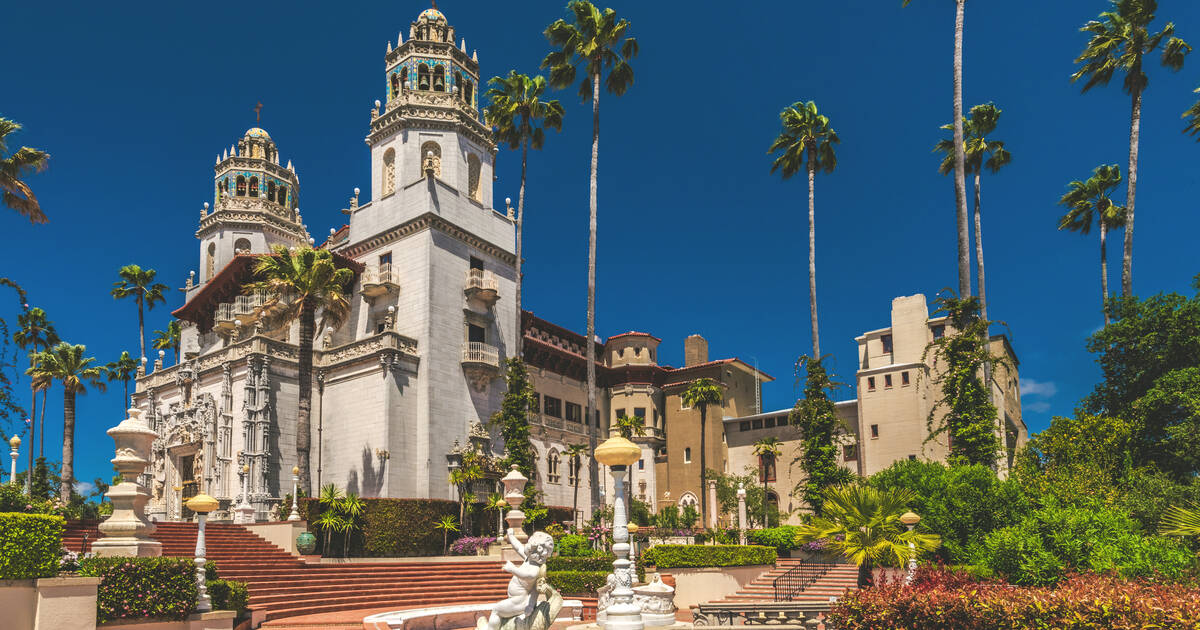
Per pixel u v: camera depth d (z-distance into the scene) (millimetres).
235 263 49594
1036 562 19094
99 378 57250
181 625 16547
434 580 30406
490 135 52719
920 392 54375
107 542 16828
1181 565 17859
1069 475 32844
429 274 45594
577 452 52344
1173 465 35219
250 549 29672
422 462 43094
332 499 34531
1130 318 39844
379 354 43156
